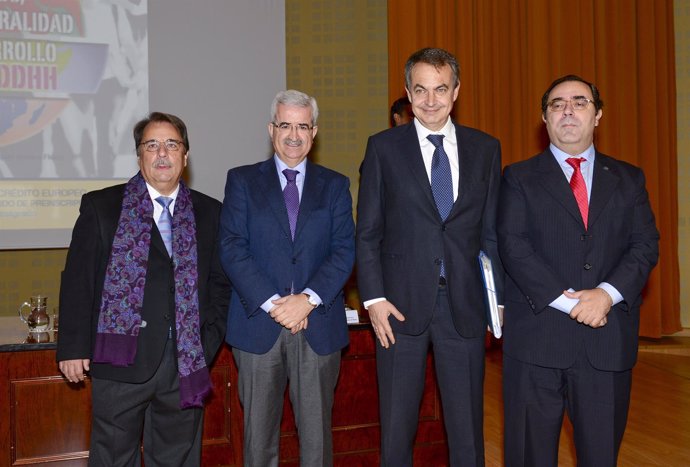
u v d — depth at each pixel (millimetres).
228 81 4840
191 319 2219
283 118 2295
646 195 2293
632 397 4215
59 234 4738
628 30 5801
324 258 2328
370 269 2223
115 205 2234
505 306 2309
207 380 2236
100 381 2162
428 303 2174
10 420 2613
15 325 3193
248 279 2213
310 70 5676
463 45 5652
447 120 2299
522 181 2264
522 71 5820
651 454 3211
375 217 2258
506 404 2283
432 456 2900
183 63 4789
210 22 4816
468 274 2191
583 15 5801
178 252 2240
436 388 2916
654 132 5758
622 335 2162
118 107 4773
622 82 5832
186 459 2273
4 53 4605
